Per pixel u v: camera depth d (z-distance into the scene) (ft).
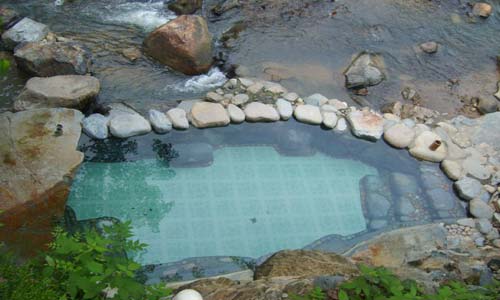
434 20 28.19
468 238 18.12
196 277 16.51
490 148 21.35
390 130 21.16
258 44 25.13
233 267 16.97
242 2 27.17
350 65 24.52
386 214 19.02
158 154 19.57
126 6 26.27
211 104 20.90
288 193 19.25
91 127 19.26
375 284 11.68
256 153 20.20
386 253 17.35
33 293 10.72
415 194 19.69
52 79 20.47
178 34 22.45
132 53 23.35
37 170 16.90
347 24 27.09
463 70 25.50
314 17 27.20
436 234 18.12
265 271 15.37
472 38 27.50
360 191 19.63
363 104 22.94
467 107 23.57
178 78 22.71
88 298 10.29
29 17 24.71
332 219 18.74
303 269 14.90
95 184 18.51
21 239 15.87
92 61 22.67
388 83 24.14
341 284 12.22
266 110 21.07
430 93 23.97
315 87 23.38
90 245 10.88
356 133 21.08
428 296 11.06
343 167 20.30
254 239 17.88
